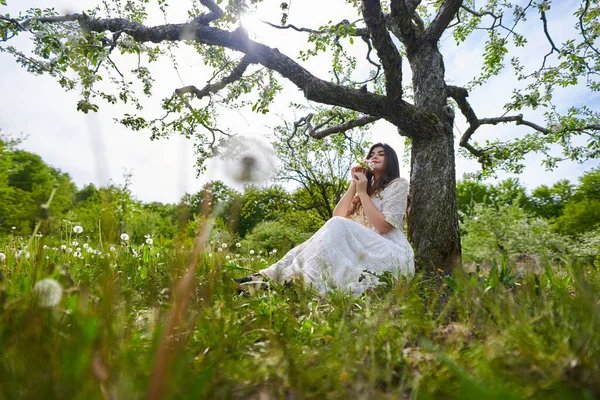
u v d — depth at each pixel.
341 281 2.38
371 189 3.37
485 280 1.80
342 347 1.02
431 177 4.18
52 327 0.89
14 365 0.75
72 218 2.82
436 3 6.28
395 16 4.25
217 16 4.77
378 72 7.02
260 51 4.26
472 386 0.68
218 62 5.59
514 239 9.46
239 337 1.19
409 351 1.11
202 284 1.38
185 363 0.79
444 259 3.98
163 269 1.84
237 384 0.90
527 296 1.38
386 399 0.81
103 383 0.64
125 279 1.76
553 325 1.10
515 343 0.99
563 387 0.79
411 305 1.42
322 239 2.52
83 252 2.77
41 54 3.78
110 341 0.82
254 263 3.78
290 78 4.31
